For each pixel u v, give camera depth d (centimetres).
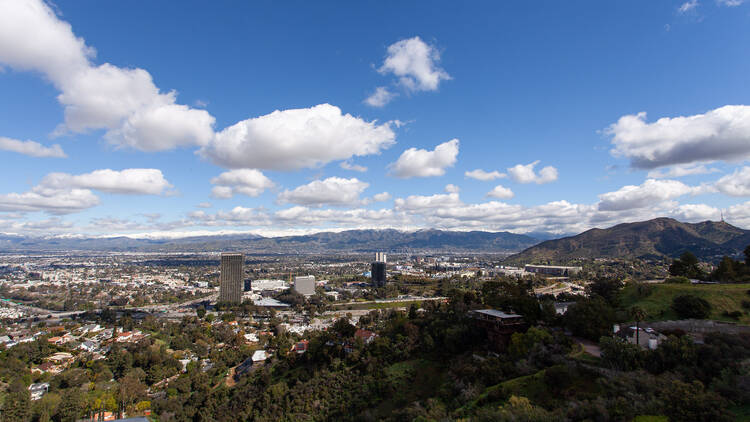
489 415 6419
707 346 6756
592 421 5634
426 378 10031
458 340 10656
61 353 18788
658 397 5762
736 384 5722
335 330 14900
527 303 10619
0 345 19075
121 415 13225
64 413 12575
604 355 7488
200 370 17200
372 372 11225
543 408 6506
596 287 13700
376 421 8931
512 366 8200
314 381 12231
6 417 11981
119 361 17162
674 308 9450
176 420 12950
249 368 16738
